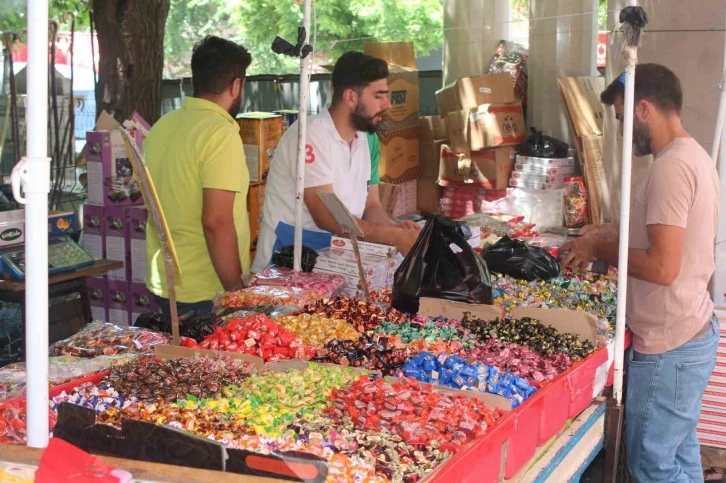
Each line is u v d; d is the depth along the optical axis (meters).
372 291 3.59
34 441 1.70
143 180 2.53
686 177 3.02
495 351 2.73
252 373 2.34
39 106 1.64
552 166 6.31
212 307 3.53
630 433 3.37
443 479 1.76
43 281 1.69
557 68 6.98
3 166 6.34
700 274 3.17
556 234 5.29
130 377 2.21
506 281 3.79
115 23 7.07
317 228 4.01
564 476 2.62
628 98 2.93
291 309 3.13
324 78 9.20
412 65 6.82
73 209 6.69
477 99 6.56
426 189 6.93
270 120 5.57
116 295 5.44
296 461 1.49
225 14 16.86
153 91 7.32
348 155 3.98
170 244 2.57
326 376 2.34
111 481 1.42
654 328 3.22
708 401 4.06
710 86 4.44
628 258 3.15
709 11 4.42
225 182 3.46
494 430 2.03
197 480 1.49
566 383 2.56
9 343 4.85
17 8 7.34
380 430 2.00
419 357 2.52
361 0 14.70
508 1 7.68
